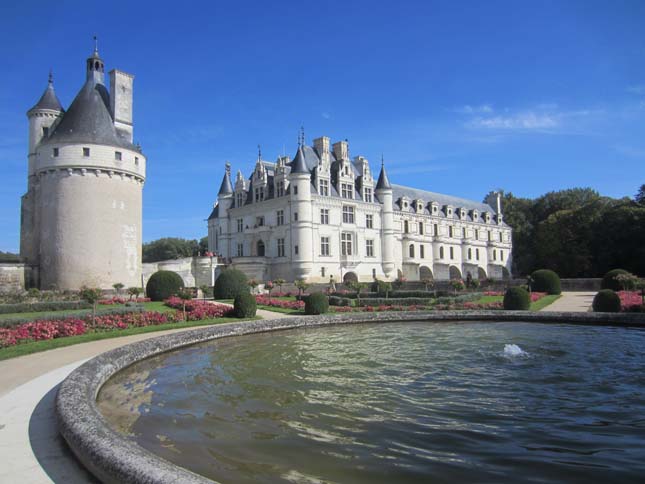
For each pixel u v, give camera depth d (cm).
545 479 591
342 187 6144
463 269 8238
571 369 1217
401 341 1725
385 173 6700
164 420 824
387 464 639
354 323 2286
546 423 806
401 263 7112
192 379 1134
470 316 2381
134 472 458
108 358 1156
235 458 657
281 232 5822
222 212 6869
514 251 9756
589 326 2094
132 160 3975
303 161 5659
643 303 2344
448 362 1319
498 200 9644
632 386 1047
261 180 6253
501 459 656
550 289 4078
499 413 861
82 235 3662
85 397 776
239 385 1073
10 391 956
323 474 607
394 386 1055
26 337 1622
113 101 4166
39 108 4309
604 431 767
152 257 11412
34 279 3794
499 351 1481
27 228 4253
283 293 4447
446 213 8175
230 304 3297
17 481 540
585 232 7500
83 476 554
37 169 3819
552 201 9475
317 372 1204
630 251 6519
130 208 3972
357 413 862
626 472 610
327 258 5775
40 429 721
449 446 704
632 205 7031
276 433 759
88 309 2692
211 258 5428
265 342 1728
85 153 3709
